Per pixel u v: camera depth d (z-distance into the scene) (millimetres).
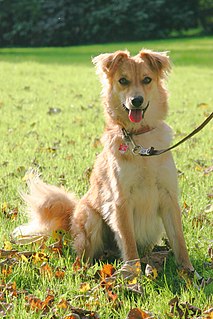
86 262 6031
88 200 6379
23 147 10508
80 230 6332
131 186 5887
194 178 8203
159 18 40656
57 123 12891
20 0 39156
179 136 11023
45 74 23109
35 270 5590
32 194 6586
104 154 6199
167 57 6230
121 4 39375
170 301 4852
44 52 34781
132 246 5926
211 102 16000
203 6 42031
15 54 33625
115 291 5176
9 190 7922
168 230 6016
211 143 10578
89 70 24594
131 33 40344
